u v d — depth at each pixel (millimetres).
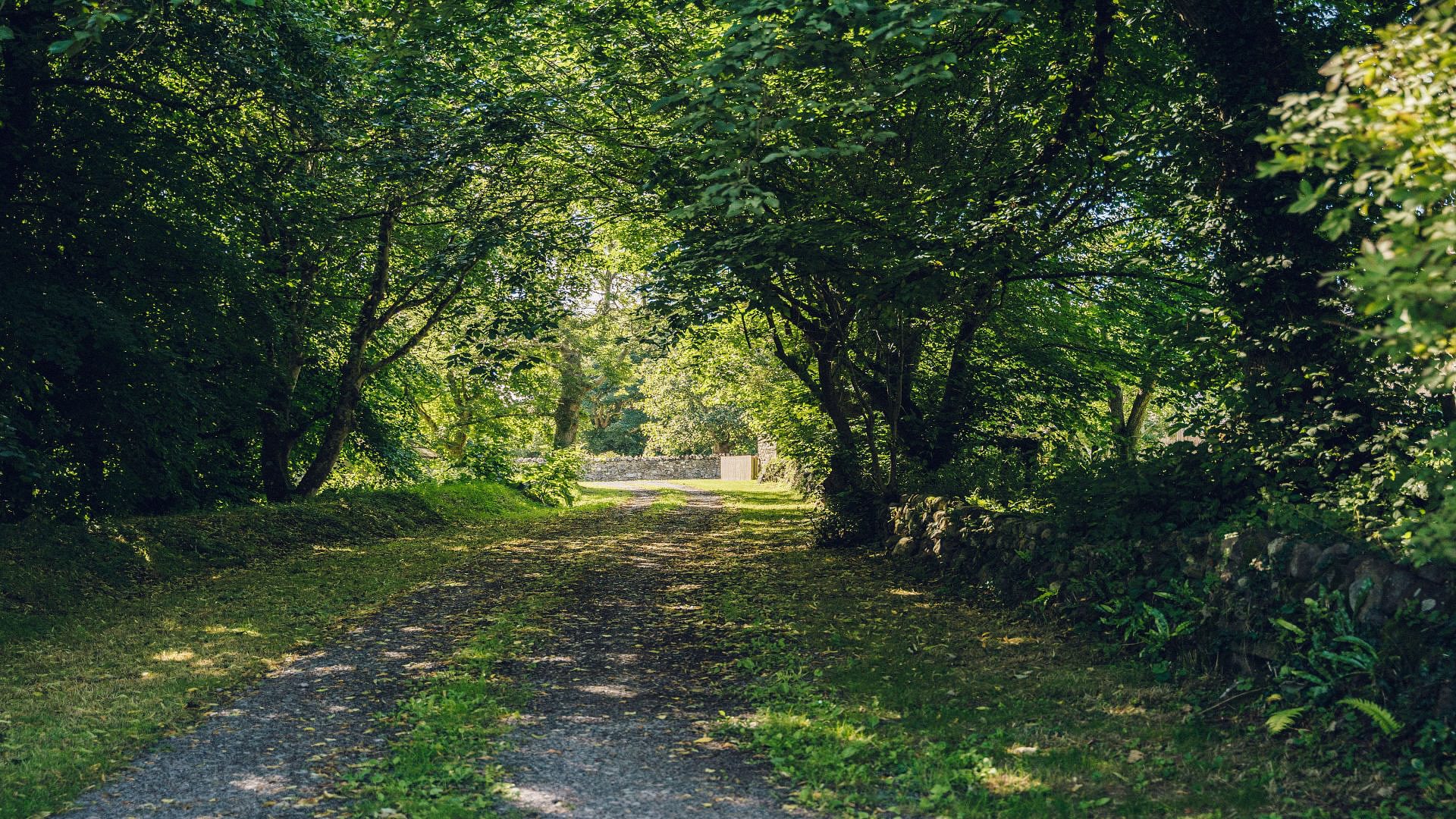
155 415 13883
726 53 6922
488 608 10695
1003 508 13297
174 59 12969
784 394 20516
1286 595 6262
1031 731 5984
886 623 9547
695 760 5609
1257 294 8070
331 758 5586
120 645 8594
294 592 11570
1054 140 11031
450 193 15453
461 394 29078
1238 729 5812
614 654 8477
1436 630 5277
